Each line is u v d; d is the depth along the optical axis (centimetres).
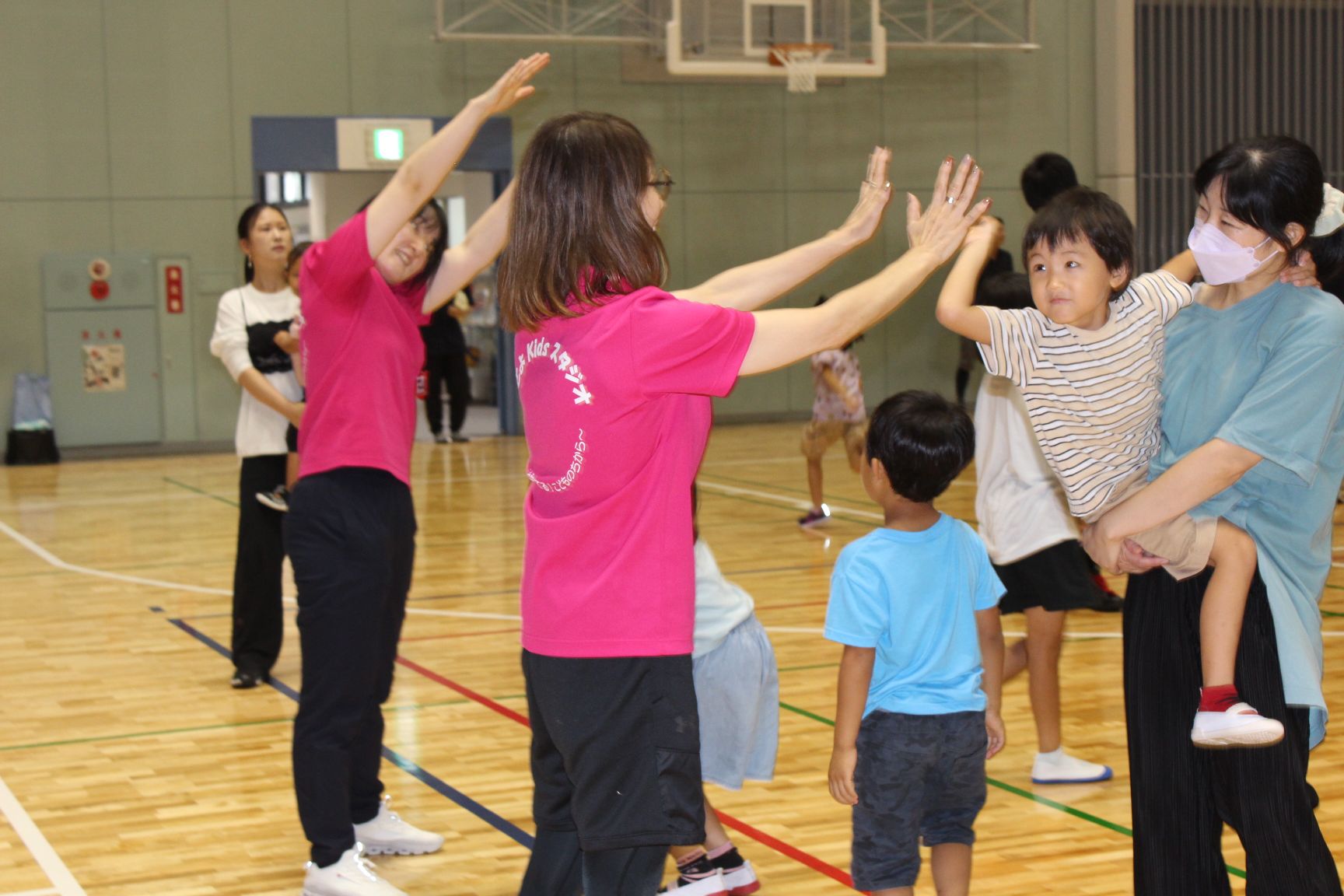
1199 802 249
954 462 272
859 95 1577
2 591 736
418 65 1444
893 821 278
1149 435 245
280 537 538
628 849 221
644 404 209
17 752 456
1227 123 1642
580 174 211
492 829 380
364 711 327
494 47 1464
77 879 346
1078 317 233
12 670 571
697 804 218
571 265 210
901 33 1564
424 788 416
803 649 587
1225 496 240
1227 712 229
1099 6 1619
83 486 1159
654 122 1520
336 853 322
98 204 1355
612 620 213
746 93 1544
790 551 833
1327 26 1655
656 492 214
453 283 338
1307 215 227
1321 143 1669
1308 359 227
